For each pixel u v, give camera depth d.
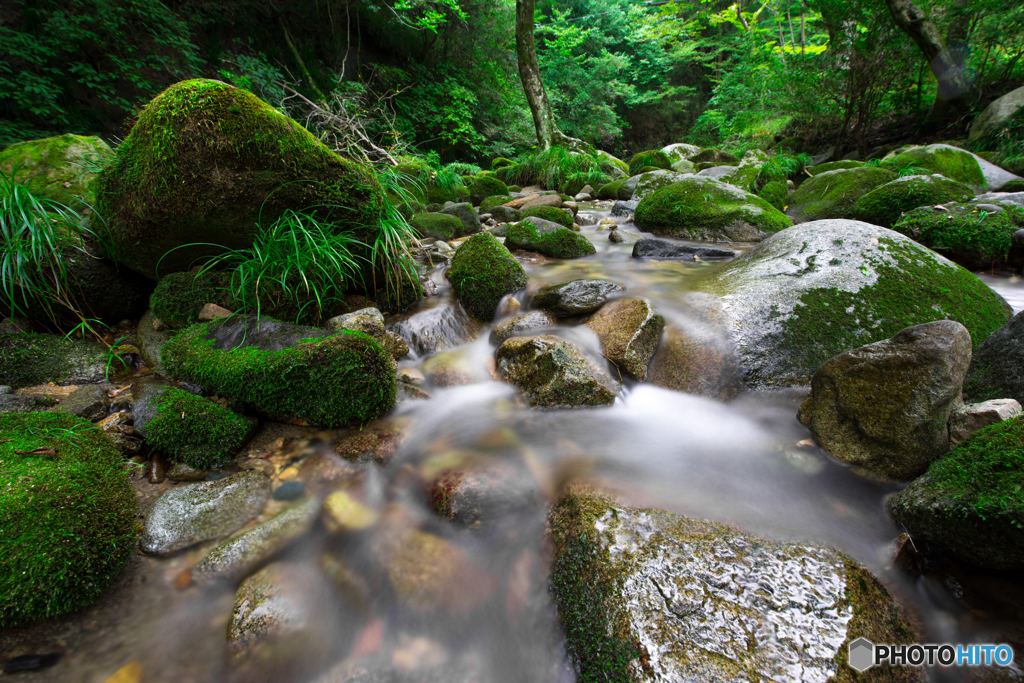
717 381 2.67
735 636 1.24
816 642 1.23
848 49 11.38
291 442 2.25
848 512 1.79
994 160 8.62
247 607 1.45
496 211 6.82
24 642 1.36
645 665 1.20
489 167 16.11
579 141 12.17
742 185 8.12
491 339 3.21
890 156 8.68
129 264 3.00
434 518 1.86
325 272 2.88
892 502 1.74
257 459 2.13
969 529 1.42
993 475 1.46
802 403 2.36
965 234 4.42
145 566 1.61
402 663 1.39
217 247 2.87
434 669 1.38
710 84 27.91
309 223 2.90
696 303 3.09
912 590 1.48
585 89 21.52
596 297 3.23
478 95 15.74
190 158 2.41
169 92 2.38
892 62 11.09
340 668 1.37
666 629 1.26
